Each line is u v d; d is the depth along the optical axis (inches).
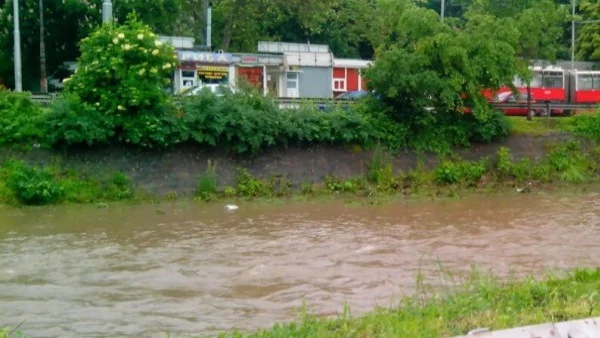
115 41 978.1
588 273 412.5
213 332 410.3
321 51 1743.4
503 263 603.2
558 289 358.0
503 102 1378.0
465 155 1182.3
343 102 1202.0
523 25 1250.0
